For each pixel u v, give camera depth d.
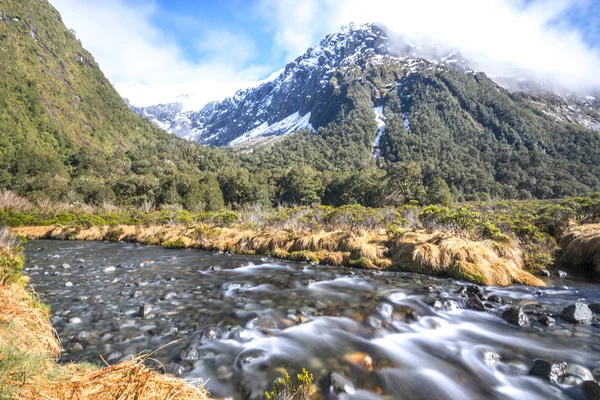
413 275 9.38
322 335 5.09
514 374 3.96
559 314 5.96
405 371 4.04
